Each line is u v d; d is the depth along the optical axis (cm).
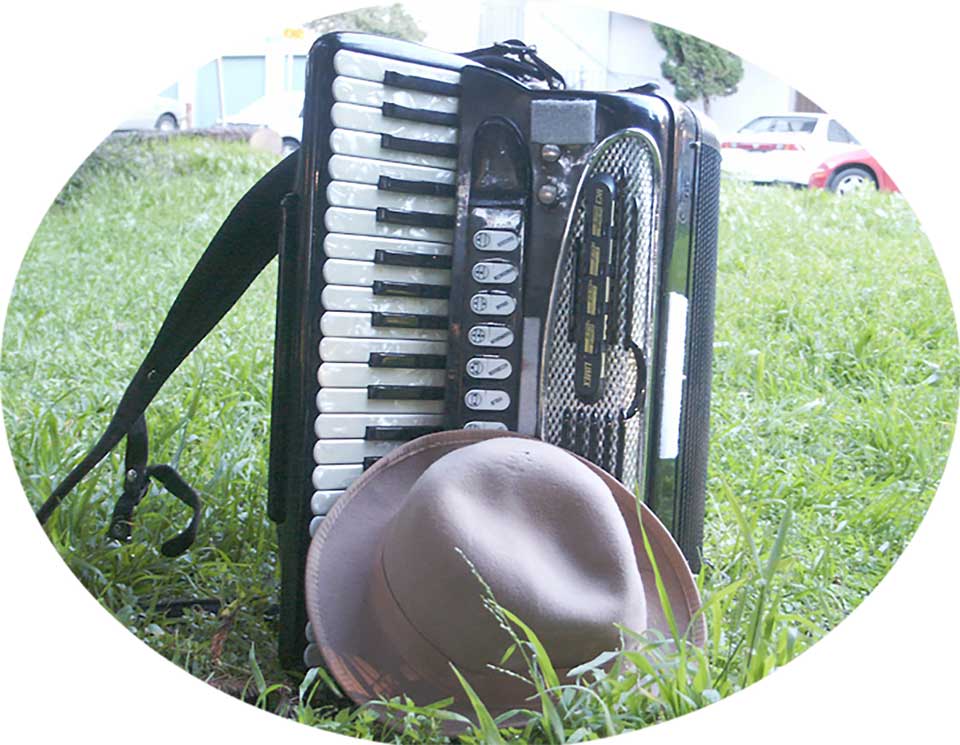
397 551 120
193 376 170
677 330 136
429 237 130
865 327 186
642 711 120
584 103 131
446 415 132
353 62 127
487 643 117
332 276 127
